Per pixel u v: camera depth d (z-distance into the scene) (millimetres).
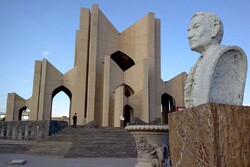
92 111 33500
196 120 2576
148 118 32781
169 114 3213
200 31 3682
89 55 35625
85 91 35250
